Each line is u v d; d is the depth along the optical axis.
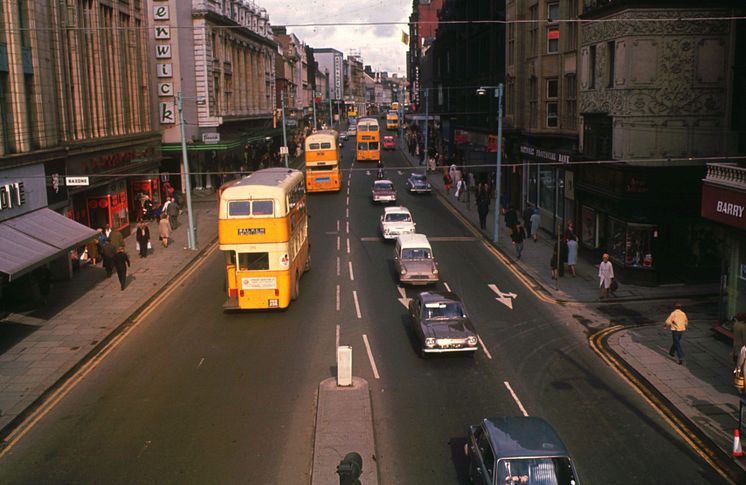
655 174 26.92
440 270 30.73
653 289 27.00
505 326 22.94
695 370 18.59
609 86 30.03
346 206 49.78
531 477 11.14
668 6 27.12
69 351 20.55
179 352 20.70
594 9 30.53
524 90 44.09
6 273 20.38
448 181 53.69
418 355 20.23
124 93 41.16
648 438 14.91
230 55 66.31
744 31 26.42
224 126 63.53
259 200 23.89
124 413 16.41
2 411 16.34
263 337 22.02
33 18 27.62
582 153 33.06
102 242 33.41
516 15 43.66
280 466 13.84
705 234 27.72
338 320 23.70
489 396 17.22
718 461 13.88
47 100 28.91
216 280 29.56
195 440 14.98
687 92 27.53
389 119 139.50
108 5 37.75
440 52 79.94
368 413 15.98
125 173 38.75
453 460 14.02
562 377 18.45
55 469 13.77
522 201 44.72
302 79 128.50
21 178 25.86
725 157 26.17
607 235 30.45
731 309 20.77
